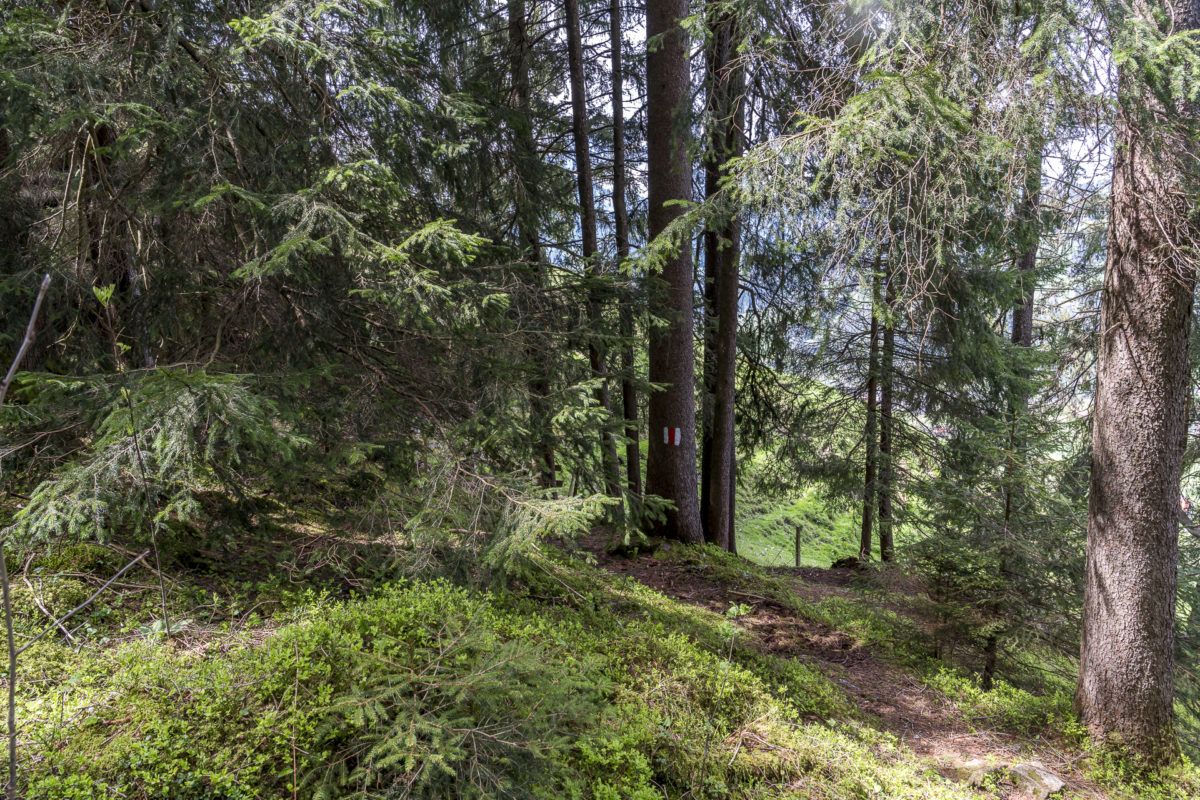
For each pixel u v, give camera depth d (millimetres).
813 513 19938
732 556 9055
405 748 2566
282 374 4039
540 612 4930
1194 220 3961
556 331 5773
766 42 5688
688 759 3578
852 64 4281
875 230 3791
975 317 9359
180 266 4223
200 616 3611
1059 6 3207
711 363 11352
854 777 3762
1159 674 4633
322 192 4113
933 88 3447
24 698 2717
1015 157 3459
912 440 11383
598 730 3348
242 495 4156
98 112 3504
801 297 11047
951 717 5141
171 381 2770
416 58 4754
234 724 2744
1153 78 3084
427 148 5016
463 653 3156
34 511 3111
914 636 6430
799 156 4016
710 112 7434
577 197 11703
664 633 5168
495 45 10367
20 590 3445
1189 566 7719
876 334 11000
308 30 4074
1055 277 10547
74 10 3898
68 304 3857
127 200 4070
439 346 5004
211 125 3998
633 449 9945
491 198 6582
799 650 6160
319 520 5504
